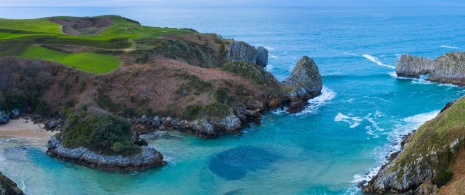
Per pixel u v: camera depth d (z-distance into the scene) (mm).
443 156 45719
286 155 58562
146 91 76125
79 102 73250
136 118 72000
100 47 92688
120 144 55031
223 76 81250
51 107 74438
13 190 46625
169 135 66750
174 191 49000
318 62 132750
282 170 54000
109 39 102938
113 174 52969
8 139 64000
